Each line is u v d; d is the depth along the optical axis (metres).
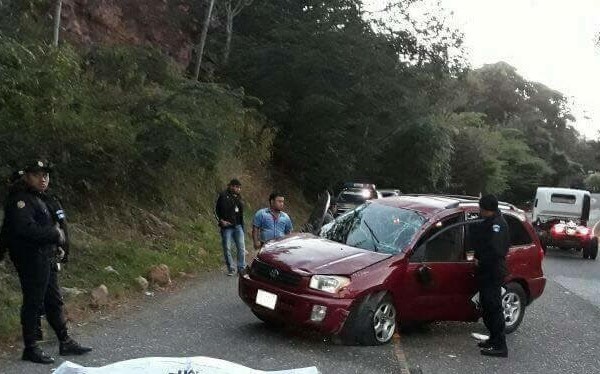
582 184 74.44
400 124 27.67
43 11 15.44
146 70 16.02
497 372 6.84
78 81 11.82
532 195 57.91
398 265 7.38
